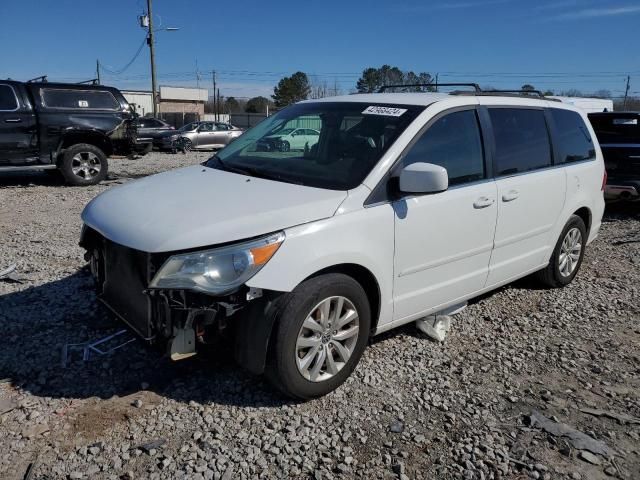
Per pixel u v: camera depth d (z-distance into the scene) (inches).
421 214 144.9
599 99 673.0
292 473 109.2
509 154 176.2
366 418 127.7
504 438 123.0
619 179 349.1
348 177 139.6
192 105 2571.4
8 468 107.3
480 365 154.5
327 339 131.3
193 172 163.3
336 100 175.2
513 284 223.3
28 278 206.5
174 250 116.2
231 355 131.6
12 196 405.4
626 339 175.9
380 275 138.5
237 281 116.3
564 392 142.9
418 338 168.9
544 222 192.9
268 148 165.8
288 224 122.3
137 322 127.5
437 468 112.7
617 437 125.3
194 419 124.3
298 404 131.6
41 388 134.0
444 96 164.1
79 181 464.4
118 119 476.1
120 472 107.1
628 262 262.1
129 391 134.0
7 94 426.9
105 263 138.6
